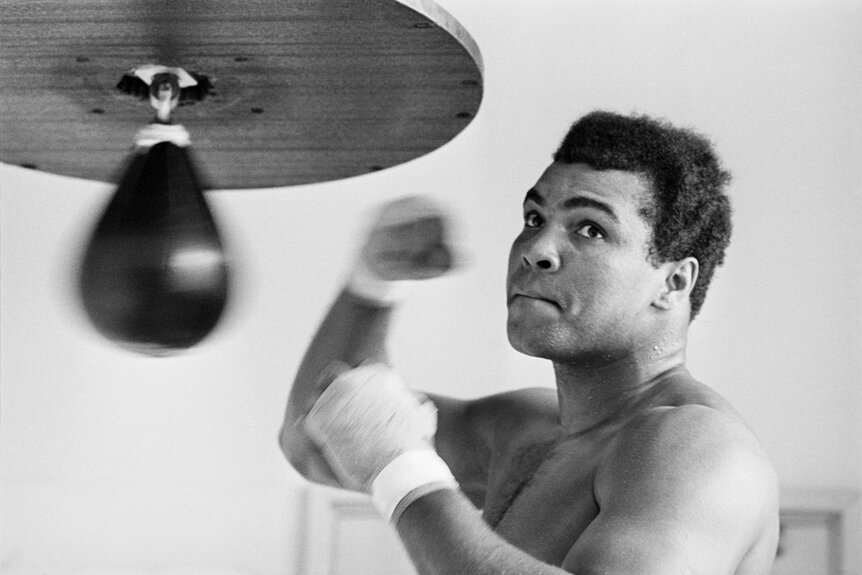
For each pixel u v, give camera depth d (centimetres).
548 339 121
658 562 99
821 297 260
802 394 258
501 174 266
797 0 263
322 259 271
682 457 107
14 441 270
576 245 122
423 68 98
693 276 127
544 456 130
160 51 98
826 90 262
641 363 125
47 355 273
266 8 89
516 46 267
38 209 276
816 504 253
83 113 112
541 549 117
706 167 129
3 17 92
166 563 265
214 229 97
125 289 93
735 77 263
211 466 269
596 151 124
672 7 265
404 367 263
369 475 101
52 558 266
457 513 98
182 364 272
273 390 270
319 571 262
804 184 261
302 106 107
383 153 117
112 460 270
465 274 264
